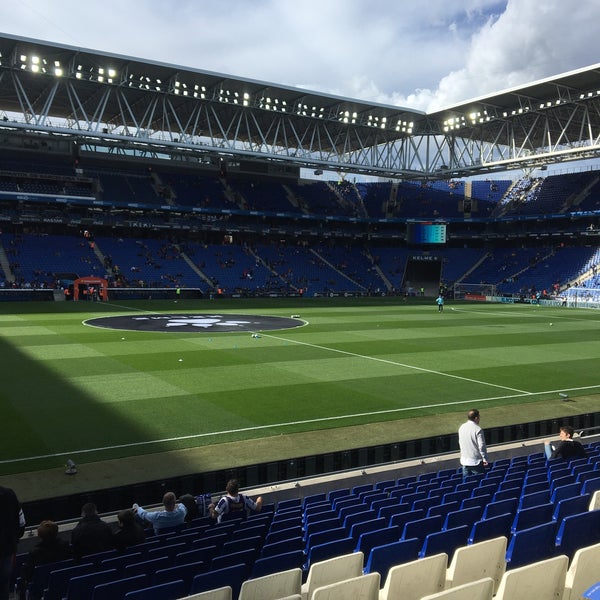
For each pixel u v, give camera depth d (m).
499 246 95.38
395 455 17.81
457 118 73.81
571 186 88.94
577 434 18.97
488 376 28.11
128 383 25.14
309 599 6.31
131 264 76.00
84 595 6.90
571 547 7.61
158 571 6.88
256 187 92.94
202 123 75.44
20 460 16.27
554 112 68.88
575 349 36.62
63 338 36.91
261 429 19.31
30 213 73.50
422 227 89.19
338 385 25.62
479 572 6.88
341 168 76.44
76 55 54.53
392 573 6.07
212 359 30.89
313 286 84.25
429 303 74.25
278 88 62.88
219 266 81.94
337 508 10.95
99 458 16.53
